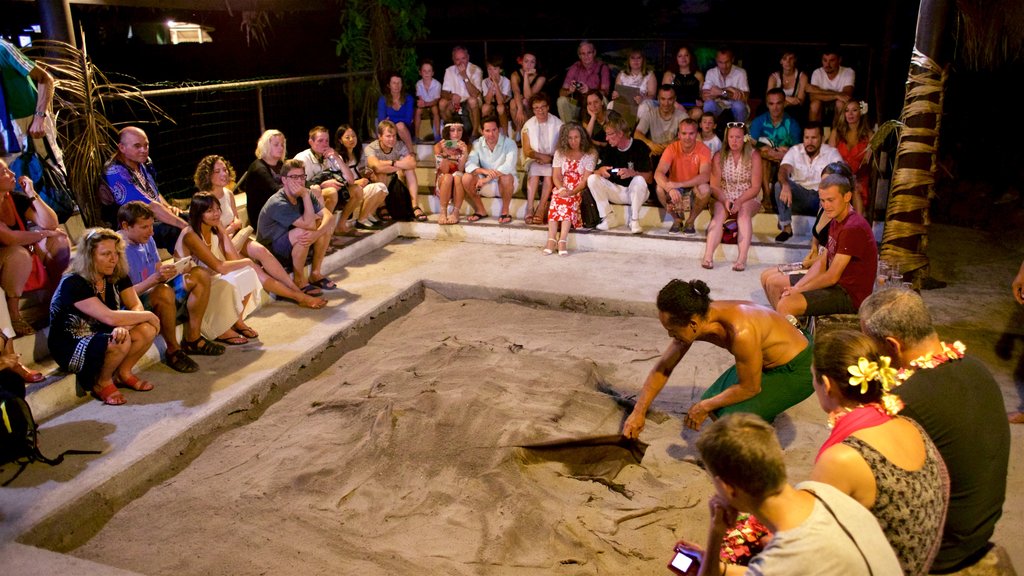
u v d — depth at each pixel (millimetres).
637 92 9492
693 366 6059
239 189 8672
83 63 6348
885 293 3133
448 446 4750
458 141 9094
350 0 9961
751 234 7914
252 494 4453
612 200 8805
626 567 3928
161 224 6508
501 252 8688
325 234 7395
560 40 9961
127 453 4730
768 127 8688
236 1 8477
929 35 6633
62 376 5328
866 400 2713
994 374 5730
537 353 6211
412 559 3912
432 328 7000
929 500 2549
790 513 2262
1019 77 9594
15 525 4055
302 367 6145
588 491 4523
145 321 5352
